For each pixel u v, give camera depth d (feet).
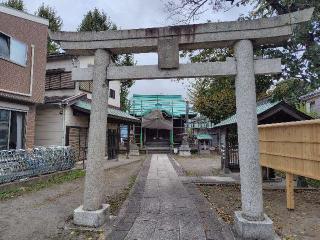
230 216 23.11
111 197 29.71
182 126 108.78
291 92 33.88
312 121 21.11
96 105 20.92
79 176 43.16
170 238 18.02
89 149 20.85
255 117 19.19
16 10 45.83
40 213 23.47
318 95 71.92
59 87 65.26
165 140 107.34
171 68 20.40
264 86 38.11
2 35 43.50
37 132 57.82
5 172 32.63
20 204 26.20
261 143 32.22
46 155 40.50
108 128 74.43
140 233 18.84
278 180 41.32
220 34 19.84
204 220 21.63
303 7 30.48
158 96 121.39
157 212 23.73
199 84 91.25
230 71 19.86
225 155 50.42
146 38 20.68
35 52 49.62
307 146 22.25
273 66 19.57
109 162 66.08
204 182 38.68
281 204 27.84
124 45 20.90
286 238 18.85
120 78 21.02
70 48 21.42
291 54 33.09
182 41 20.29
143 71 20.80
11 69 44.70
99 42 21.18
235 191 33.60
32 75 48.57
